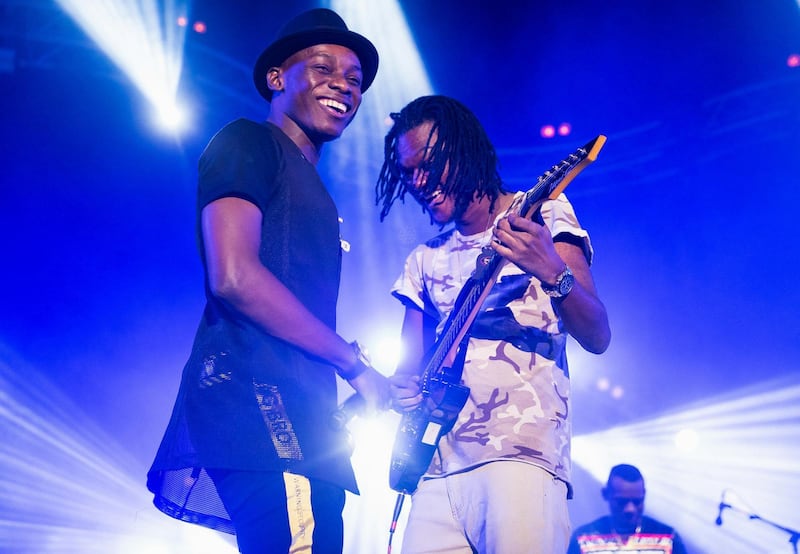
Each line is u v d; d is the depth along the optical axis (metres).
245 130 2.05
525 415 2.65
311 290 2.06
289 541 1.82
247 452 1.83
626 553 6.03
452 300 3.01
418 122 2.94
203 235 1.90
